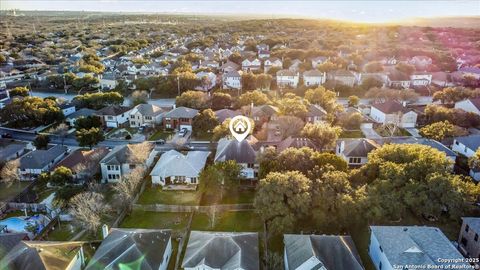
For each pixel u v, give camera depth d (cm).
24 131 8706
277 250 4266
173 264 4150
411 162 4938
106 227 4272
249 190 5725
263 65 15225
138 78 12962
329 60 14338
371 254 4078
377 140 7319
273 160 5375
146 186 5931
